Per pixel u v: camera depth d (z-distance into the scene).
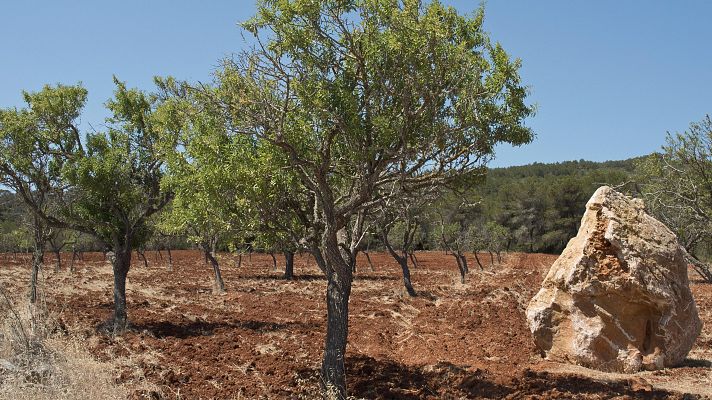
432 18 8.73
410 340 16.78
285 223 10.80
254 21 9.20
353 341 16.84
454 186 10.63
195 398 10.77
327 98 8.98
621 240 12.92
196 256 68.94
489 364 13.34
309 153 9.62
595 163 130.38
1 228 43.66
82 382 9.58
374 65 8.99
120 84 18.09
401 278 40.28
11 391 9.07
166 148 13.09
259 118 9.09
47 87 18.38
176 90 17.03
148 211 18.19
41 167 18.17
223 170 9.62
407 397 10.84
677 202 21.83
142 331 17.52
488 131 9.55
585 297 13.20
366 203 10.59
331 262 10.50
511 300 23.91
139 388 10.91
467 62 9.12
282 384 11.80
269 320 21.02
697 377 11.84
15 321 11.72
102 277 38.22
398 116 9.46
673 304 12.77
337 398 9.94
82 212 17.77
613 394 10.46
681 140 21.23
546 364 13.28
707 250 35.75
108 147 17.61
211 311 23.14
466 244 47.03
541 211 72.81
